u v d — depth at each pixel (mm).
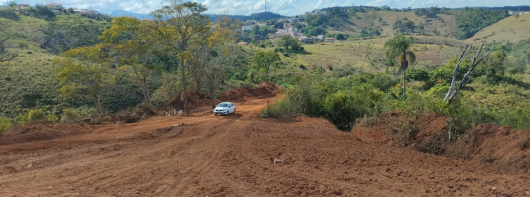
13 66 50000
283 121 26781
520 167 11859
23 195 9570
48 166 13609
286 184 10625
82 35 81500
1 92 43125
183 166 13445
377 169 12461
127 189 10320
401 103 26203
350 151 15570
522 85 51469
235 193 9812
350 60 98062
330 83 36750
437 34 193250
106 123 27344
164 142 19062
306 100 29234
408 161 13570
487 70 53250
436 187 10109
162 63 58094
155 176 11922
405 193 9641
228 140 19234
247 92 51875
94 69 38125
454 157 14820
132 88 50625
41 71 50562
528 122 17797
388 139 18703
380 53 106875
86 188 10406
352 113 27172
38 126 22125
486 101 41250
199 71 39375
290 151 15805
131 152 16328
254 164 13523
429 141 16375
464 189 9867
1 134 20016
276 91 54656
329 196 9430
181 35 35875
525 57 91438
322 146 17078
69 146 17609
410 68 55812
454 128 16125
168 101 42281
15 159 14648
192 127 24062
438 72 53469
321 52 106562
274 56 75188
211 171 12602
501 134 14219
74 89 38250
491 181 10484
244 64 78875
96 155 15656
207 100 44281
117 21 39500
